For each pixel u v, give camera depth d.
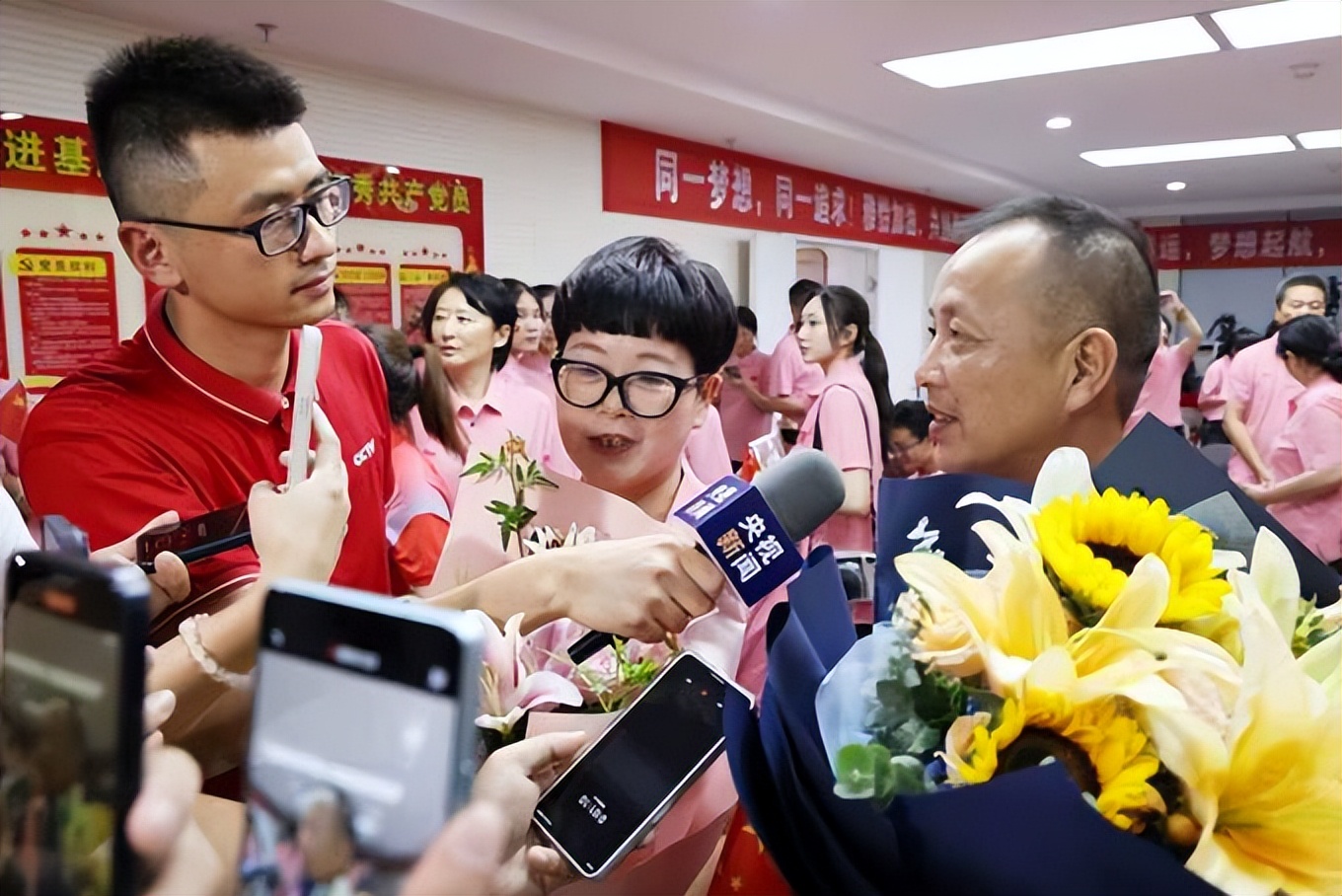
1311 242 7.25
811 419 1.68
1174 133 4.05
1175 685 0.51
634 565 0.70
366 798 0.35
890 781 0.48
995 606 0.54
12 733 0.37
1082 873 0.45
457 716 0.34
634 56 2.87
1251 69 3.19
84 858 0.35
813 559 0.65
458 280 1.49
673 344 0.76
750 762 0.55
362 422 1.01
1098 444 0.71
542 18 2.57
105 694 0.34
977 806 0.46
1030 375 0.69
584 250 3.18
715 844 0.67
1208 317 7.57
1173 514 0.63
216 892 0.38
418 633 0.35
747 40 2.86
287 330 0.91
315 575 0.78
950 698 0.53
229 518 0.83
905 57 3.06
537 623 0.72
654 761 0.61
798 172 4.21
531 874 0.58
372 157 2.52
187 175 0.82
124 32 2.14
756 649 0.74
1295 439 2.93
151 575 0.80
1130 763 0.49
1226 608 0.54
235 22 2.17
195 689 0.65
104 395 0.87
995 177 4.88
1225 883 0.47
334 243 0.91
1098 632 0.52
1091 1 2.61
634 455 0.77
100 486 0.85
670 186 3.54
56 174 2.04
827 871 0.54
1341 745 0.50
